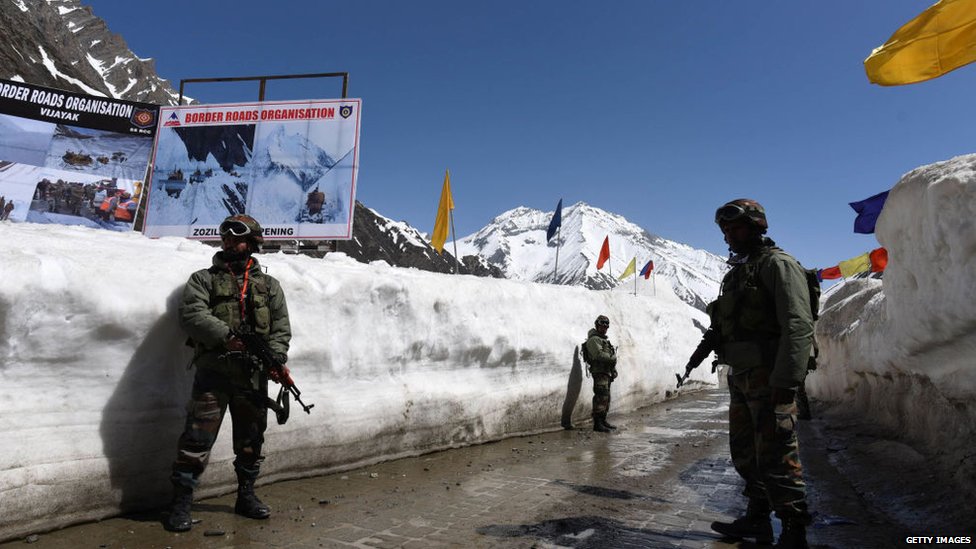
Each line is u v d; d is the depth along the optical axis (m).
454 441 6.21
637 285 21.83
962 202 3.61
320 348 4.53
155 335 3.40
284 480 4.28
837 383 11.95
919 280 4.48
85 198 8.60
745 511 4.14
